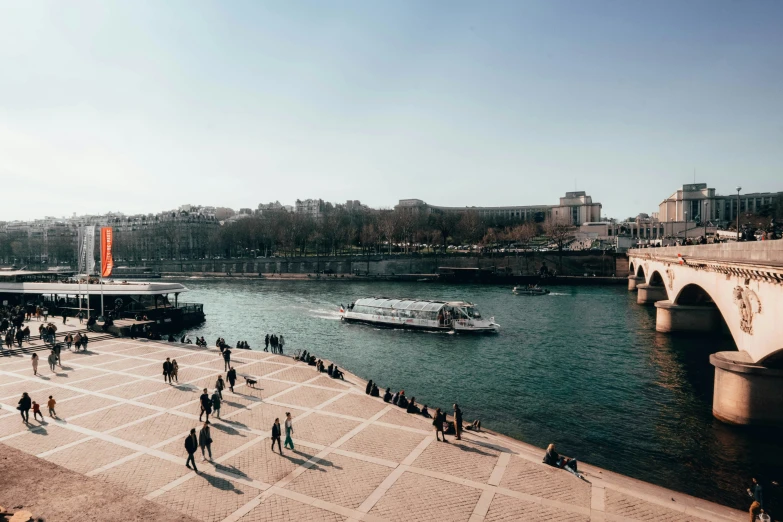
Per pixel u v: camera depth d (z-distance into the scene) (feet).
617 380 197.98
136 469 101.71
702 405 167.84
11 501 73.05
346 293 528.22
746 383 145.28
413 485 96.43
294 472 101.19
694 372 208.54
